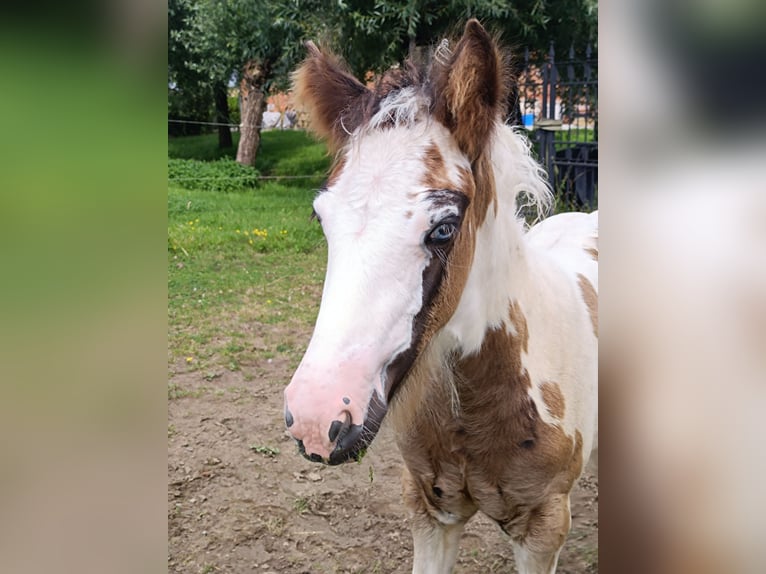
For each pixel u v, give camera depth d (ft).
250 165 38.91
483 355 5.43
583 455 6.35
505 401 5.58
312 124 5.74
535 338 5.89
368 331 4.38
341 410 4.21
